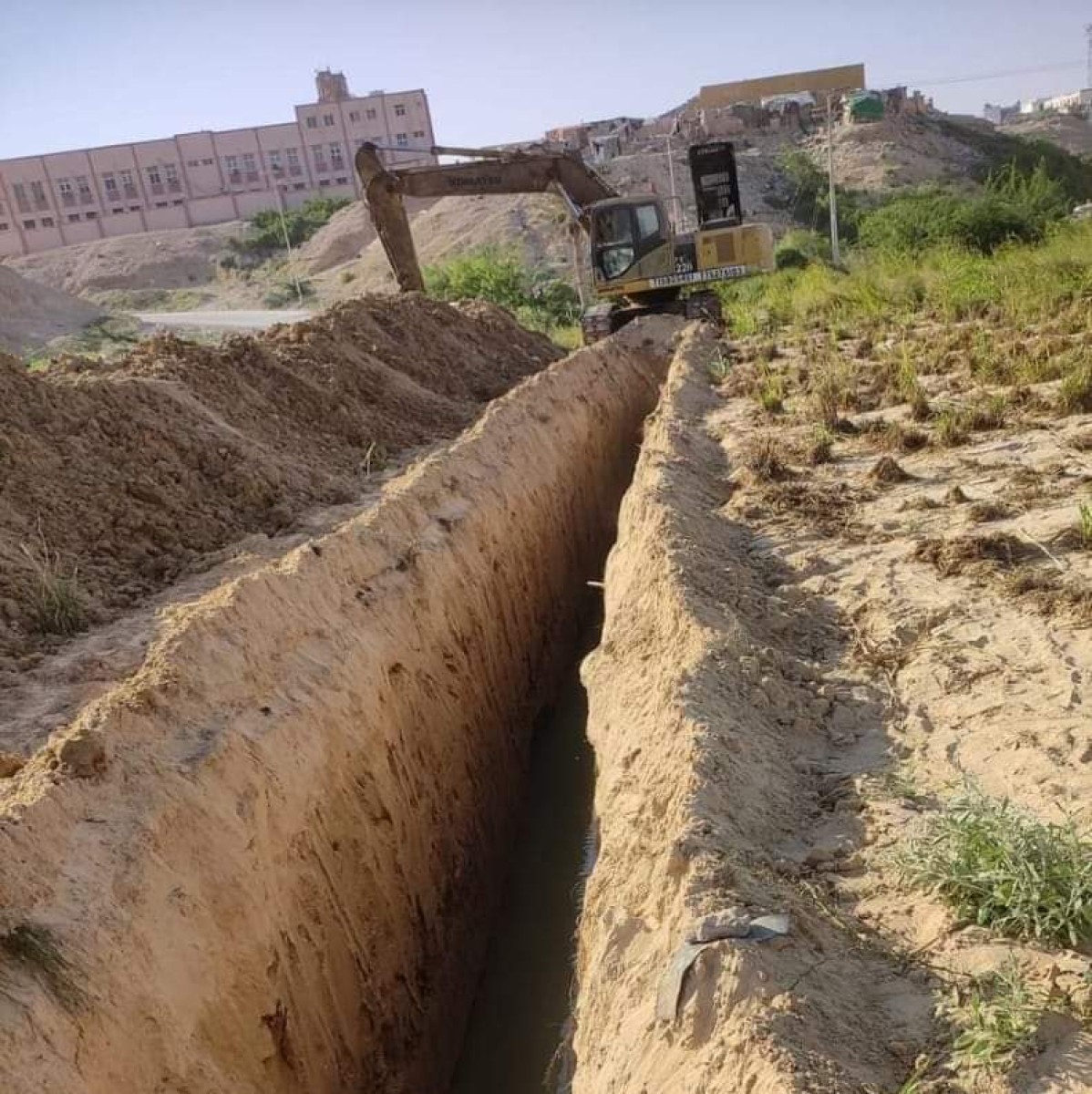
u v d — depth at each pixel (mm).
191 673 5574
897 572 7148
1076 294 15914
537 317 35125
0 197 78625
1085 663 5520
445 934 6797
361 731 6453
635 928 4262
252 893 4895
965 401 11523
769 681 5590
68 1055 3639
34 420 9594
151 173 81375
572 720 10133
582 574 12625
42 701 6238
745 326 20312
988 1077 3039
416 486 9312
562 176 21219
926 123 71625
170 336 13070
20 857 4074
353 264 62781
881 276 22391
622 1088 3537
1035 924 3586
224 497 10211
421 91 83812
